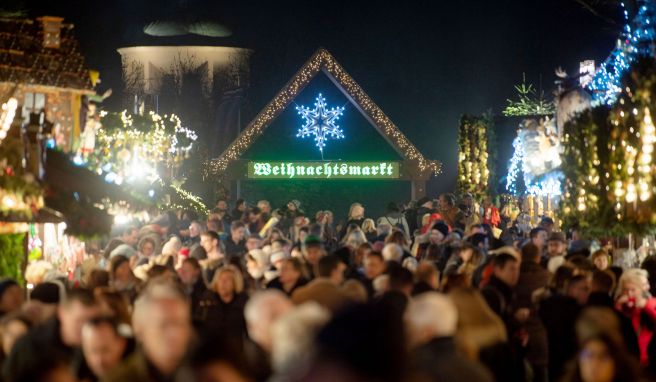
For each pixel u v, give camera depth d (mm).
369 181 59000
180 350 9422
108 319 10320
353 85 57938
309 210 58812
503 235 32438
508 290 17031
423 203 39281
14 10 24375
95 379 10617
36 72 22703
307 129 58219
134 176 31172
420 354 10164
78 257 25609
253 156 58125
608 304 15320
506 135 48844
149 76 66938
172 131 35531
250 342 10891
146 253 23000
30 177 18547
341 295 11680
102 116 31734
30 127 19109
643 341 15680
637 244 25781
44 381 9125
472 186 45281
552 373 15156
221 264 22281
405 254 22891
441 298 10609
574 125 24766
